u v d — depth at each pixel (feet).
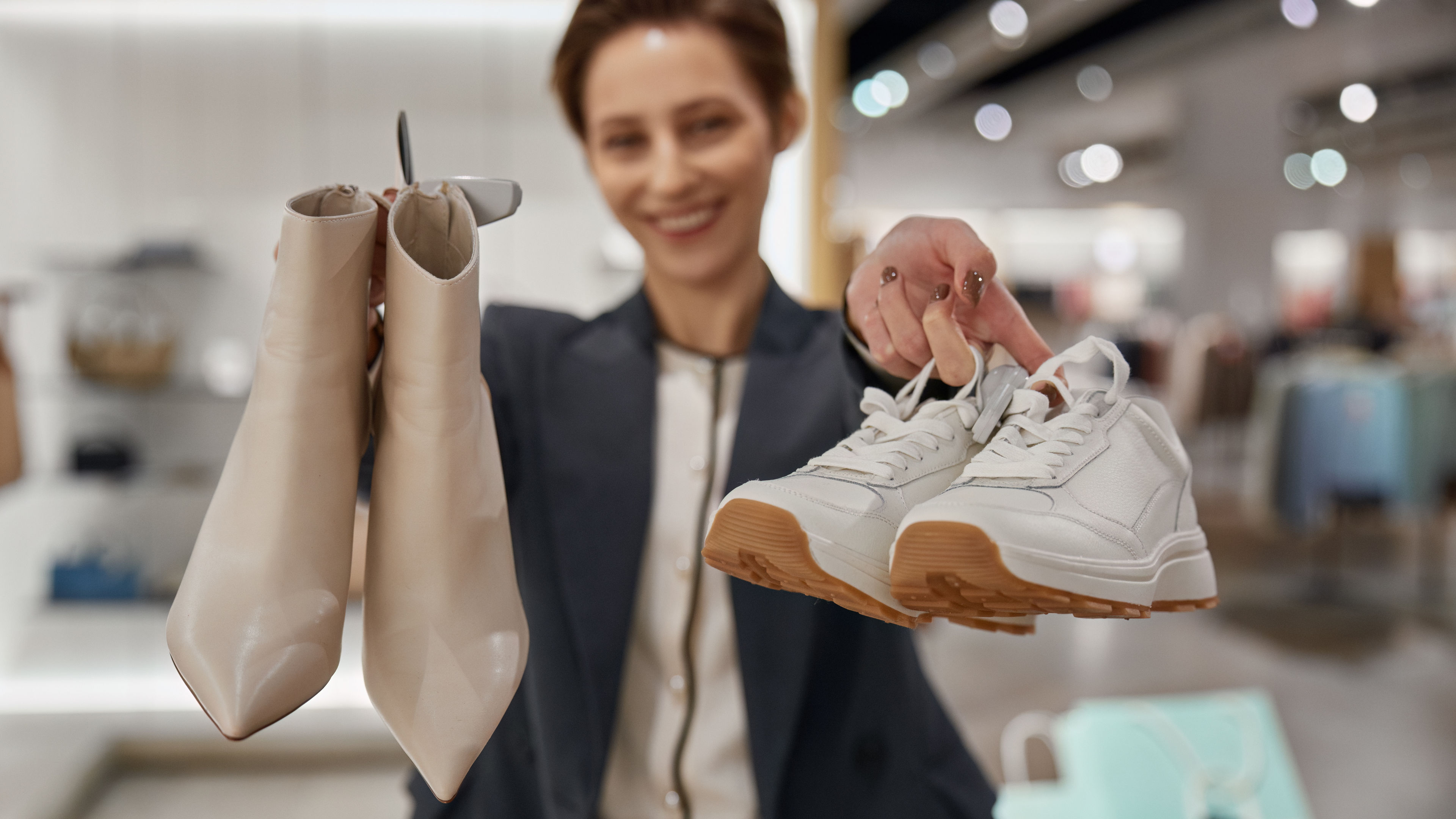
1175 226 28.76
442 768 1.22
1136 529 1.37
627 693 2.30
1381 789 7.68
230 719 1.08
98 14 9.75
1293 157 26.91
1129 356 23.11
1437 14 19.03
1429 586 13.84
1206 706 6.83
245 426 1.22
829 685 2.23
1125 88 25.48
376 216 1.23
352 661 8.61
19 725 8.48
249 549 1.16
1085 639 11.31
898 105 27.58
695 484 2.29
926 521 1.22
